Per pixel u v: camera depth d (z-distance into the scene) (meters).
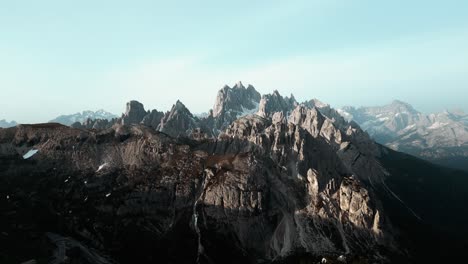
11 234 189.50
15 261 162.62
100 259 196.38
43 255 176.12
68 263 172.25
